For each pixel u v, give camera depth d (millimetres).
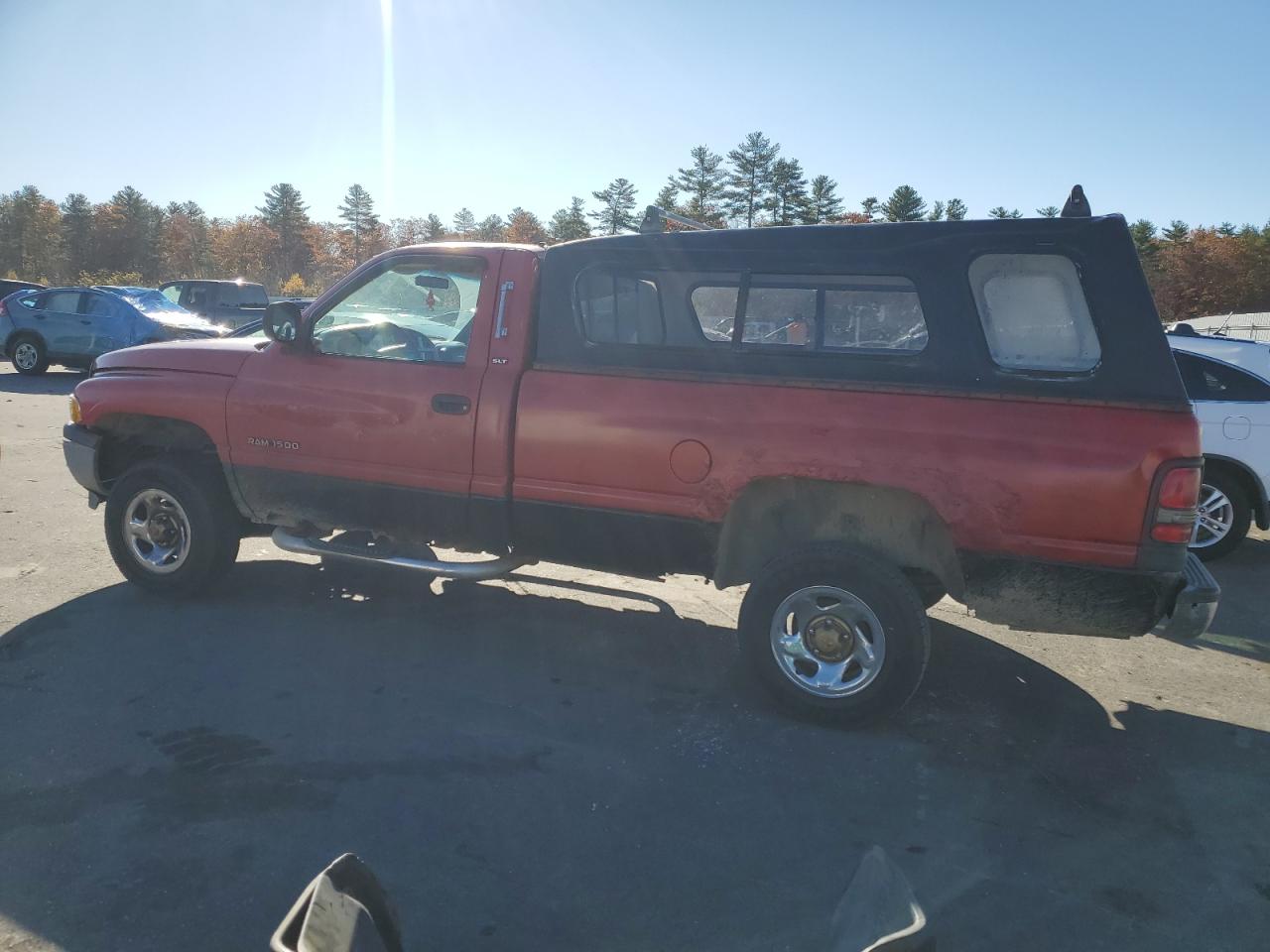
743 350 4363
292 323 5070
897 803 3600
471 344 4805
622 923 2789
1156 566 3787
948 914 2908
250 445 5191
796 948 2693
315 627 5223
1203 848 3385
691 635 5441
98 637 4926
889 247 4160
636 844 3221
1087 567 3861
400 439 4879
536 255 4789
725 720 4289
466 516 4844
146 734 3861
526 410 4633
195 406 5270
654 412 4402
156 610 5363
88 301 18281
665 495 4414
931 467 3986
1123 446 3781
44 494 8188
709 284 4426
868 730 4262
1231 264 95312
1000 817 3535
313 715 4113
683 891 2963
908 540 4184
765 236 4355
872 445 4066
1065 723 4473
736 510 4336
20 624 5059
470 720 4152
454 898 2875
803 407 4180
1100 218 3928
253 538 7051
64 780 3469
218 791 3436
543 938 2709
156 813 3273
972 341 4023
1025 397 3932
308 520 5219
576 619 5629
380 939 1625
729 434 4266
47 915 2713
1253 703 4852
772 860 3162
